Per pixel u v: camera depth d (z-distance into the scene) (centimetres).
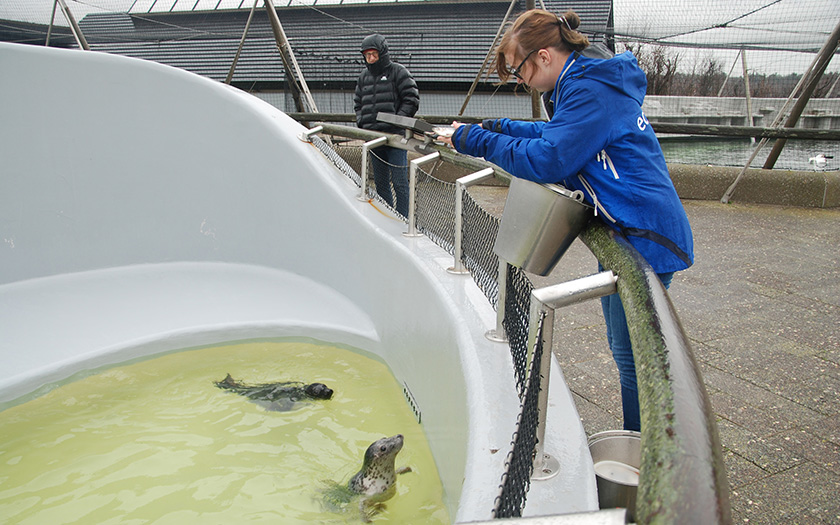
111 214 535
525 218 194
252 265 543
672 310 112
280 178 520
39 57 499
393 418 338
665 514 63
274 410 348
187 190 546
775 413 297
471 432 191
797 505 231
